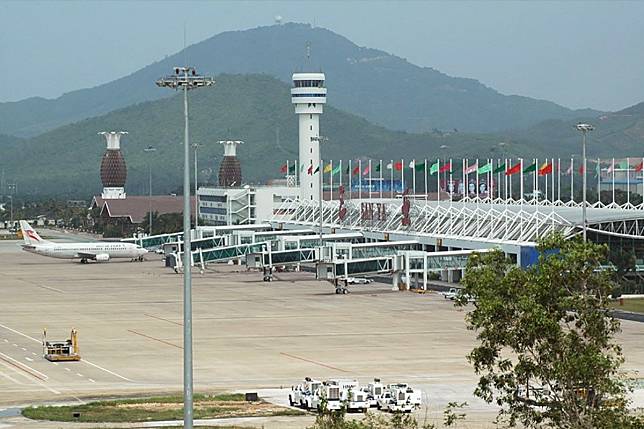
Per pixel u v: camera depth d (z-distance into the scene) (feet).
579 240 542.57
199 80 568.00
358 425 561.02
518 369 526.16
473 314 535.19
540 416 530.68
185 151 554.05
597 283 525.75
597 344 523.29
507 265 551.18
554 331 514.68
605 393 534.78
